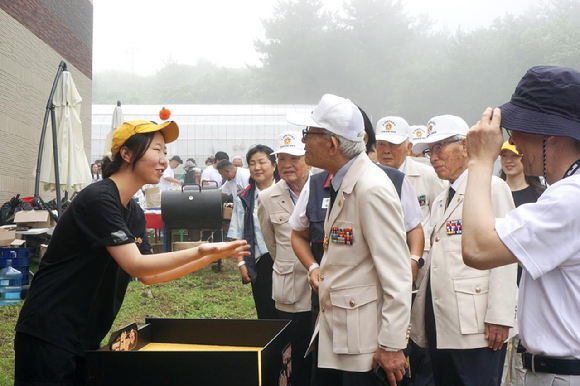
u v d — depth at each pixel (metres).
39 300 2.32
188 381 2.14
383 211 2.54
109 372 2.19
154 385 2.16
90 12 16.23
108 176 2.49
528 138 1.72
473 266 1.66
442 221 3.22
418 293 3.33
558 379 1.65
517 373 3.84
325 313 2.75
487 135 1.71
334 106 2.75
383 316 2.53
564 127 1.63
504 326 2.94
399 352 2.52
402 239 2.57
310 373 3.86
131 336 2.61
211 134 33.19
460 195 3.20
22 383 2.34
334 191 2.86
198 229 9.12
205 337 2.77
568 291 1.62
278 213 3.98
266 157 4.78
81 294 2.34
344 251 2.67
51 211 8.96
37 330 2.30
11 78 10.80
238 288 8.24
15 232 7.57
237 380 2.12
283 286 3.89
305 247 3.43
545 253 1.58
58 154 9.55
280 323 2.68
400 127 4.52
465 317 3.01
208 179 14.12
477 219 1.65
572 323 1.62
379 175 2.64
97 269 2.36
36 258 8.94
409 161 4.68
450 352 3.07
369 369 2.60
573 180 1.60
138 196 14.21
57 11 13.44
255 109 34.88
